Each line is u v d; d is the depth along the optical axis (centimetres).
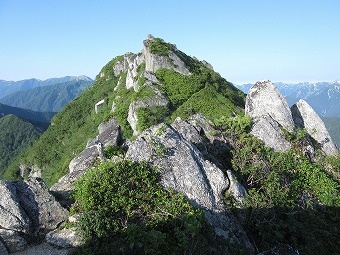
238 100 7662
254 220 1923
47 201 1656
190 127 2455
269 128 2755
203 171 1964
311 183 2481
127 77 9350
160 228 1602
